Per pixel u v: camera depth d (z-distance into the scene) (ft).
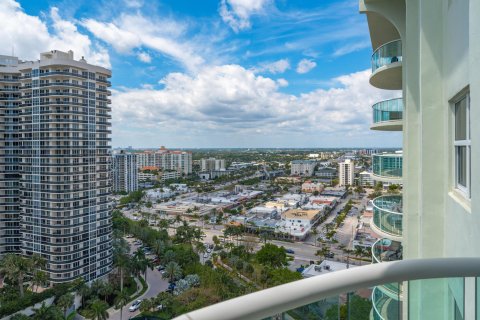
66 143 157.38
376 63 39.22
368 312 9.52
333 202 451.94
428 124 24.02
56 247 154.92
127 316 151.23
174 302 146.00
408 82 29.40
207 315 7.06
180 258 205.05
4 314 131.75
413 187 29.30
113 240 216.13
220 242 284.61
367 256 245.04
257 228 309.42
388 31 41.16
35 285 156.46
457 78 19.99
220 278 165.58
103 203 173.47
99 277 170.19
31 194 160.45
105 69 175.42
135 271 182.70
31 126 161.07
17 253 167.94
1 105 166.81
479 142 14.99
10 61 178.40
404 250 31.37
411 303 10.26
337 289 8.99
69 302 139.54
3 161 166.40
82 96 163.84
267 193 556.92
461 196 20.58
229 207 437.58
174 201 477.77
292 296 8.18
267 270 187.11
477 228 15.40
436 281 10.43
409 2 29.30
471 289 10.65
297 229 305.53
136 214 399.44
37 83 160.97
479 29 15.01
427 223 23.94
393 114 39.81
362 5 36.40
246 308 7.52
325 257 244.63
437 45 23.86
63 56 167.12
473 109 15.80
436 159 23.81
